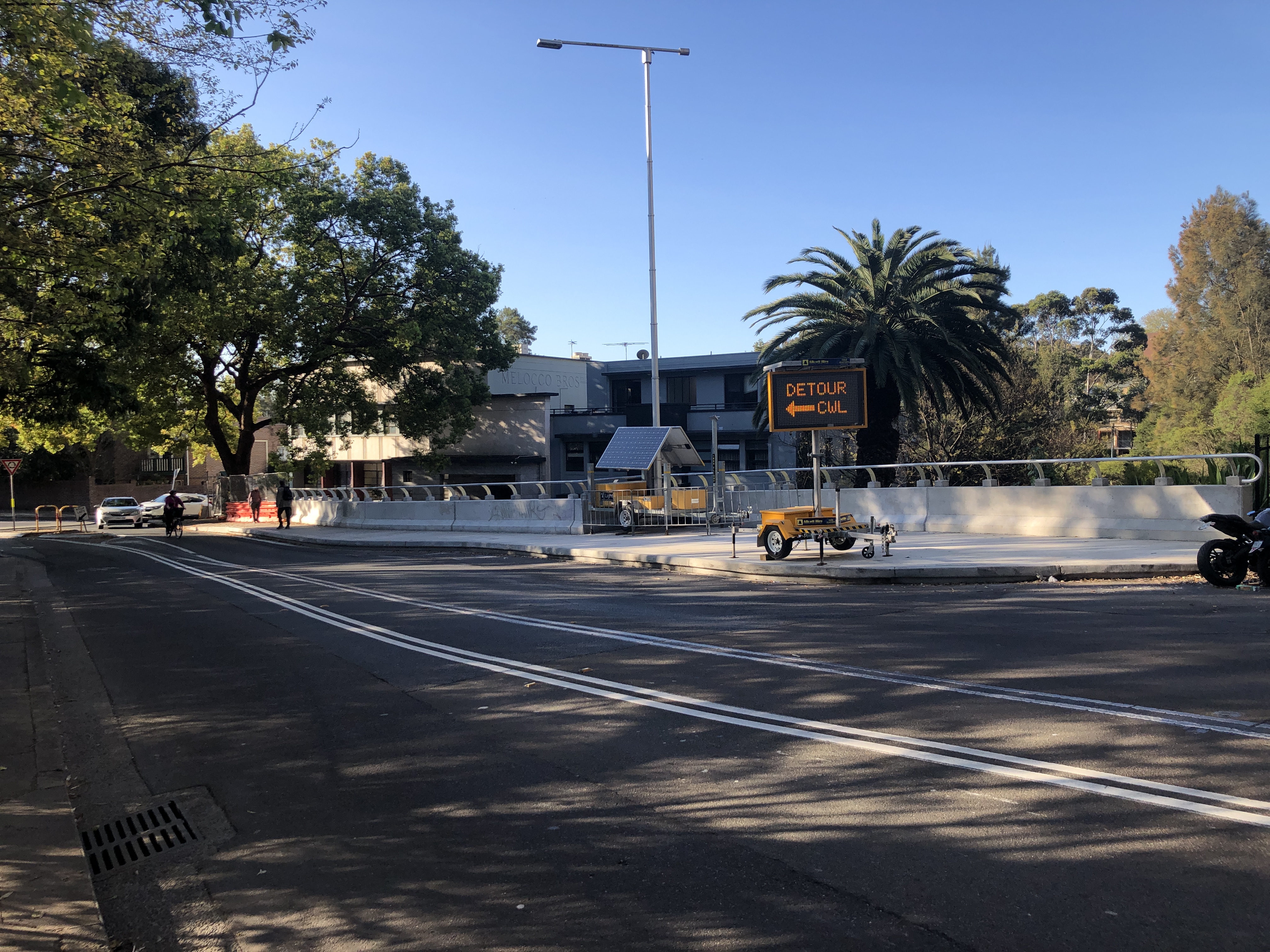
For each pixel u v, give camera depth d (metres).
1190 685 6.82
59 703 8.30
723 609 11.66
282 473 46.69
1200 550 11.97
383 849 4.68
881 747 5.79
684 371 52.09
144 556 25.25
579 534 24.70
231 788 5.79
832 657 8.42
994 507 18.92
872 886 3.96
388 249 39.84
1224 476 16.58
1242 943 3.35
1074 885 3.85
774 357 31.61
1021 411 40.75
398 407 42.91
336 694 7.99
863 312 30.56
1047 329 66.81
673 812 4.94
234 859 4.71
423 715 7.16
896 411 31.52
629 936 3.65
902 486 22.52
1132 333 66.25
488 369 45.06
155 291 20.69
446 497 31.64
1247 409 42.75
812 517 15.73
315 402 40.09
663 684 7.72
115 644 11.23
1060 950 3.37
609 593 13.59
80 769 6.38
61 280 13.53
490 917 3.89
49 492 63.78
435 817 5.07
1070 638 8.77
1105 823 4.46
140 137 11.27
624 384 55.38
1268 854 4.05
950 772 5.28
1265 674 7.04
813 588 13.34
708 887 4.04
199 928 4.01
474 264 42.34
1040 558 14.23
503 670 8.56
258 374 43.81
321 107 10.97
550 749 6.14
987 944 3.43
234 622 12.38
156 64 10.73
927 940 3.48
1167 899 3.70
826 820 4.70
